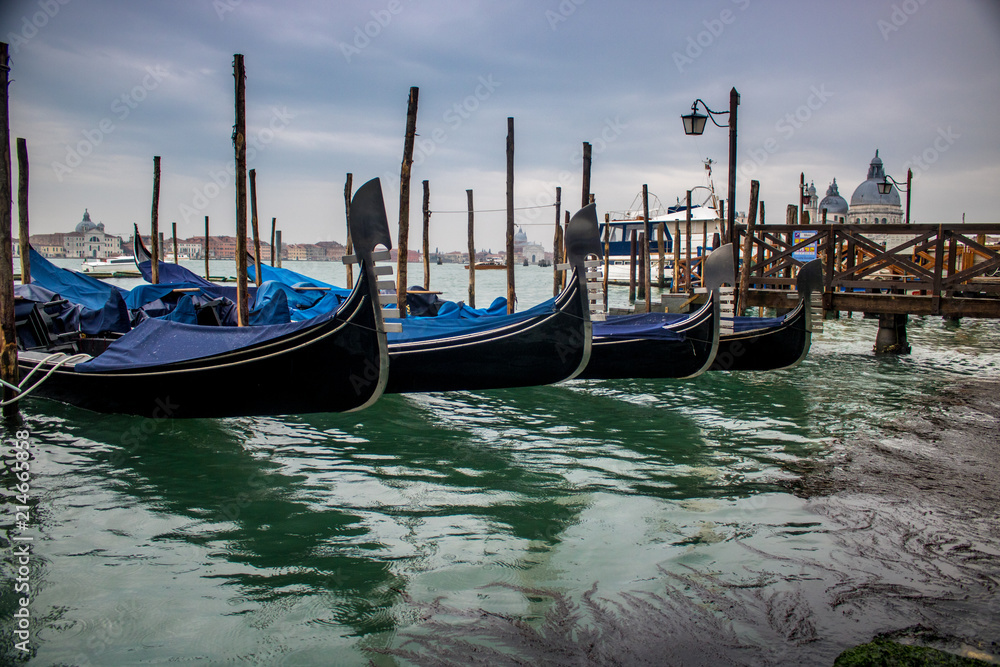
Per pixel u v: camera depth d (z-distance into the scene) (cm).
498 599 418
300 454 735
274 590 439
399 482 648
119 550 501
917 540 488
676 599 409
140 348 827
